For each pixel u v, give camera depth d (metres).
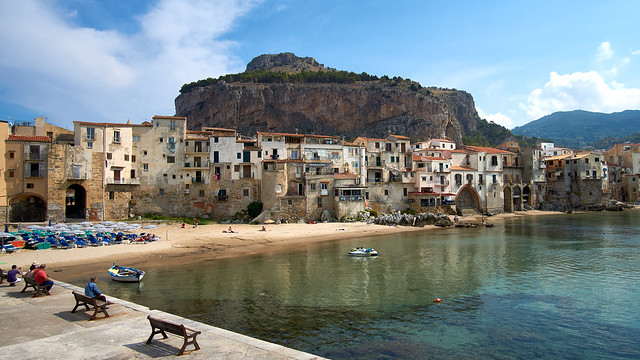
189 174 80.12
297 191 80.81
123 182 73.69
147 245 51.66
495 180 110.12
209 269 40.09
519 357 20.59
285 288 32.84
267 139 85.81
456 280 35.81
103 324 17.64
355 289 32.69
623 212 115.88
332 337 22.69
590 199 126.12
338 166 89.38
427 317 26.20
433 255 48.19
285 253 49.81
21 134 74.44
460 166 108.81
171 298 29.75
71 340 15.66
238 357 13.81
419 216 82.75
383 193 92.31
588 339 22.89
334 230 69.94
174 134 79.75
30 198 67.00
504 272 38.94
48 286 22.84
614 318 26.19
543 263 43.19
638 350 21.50
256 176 82.88
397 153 97.44
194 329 16.92
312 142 92.31
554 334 23.59
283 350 14.46
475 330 24.06
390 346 21.59
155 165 78.25
